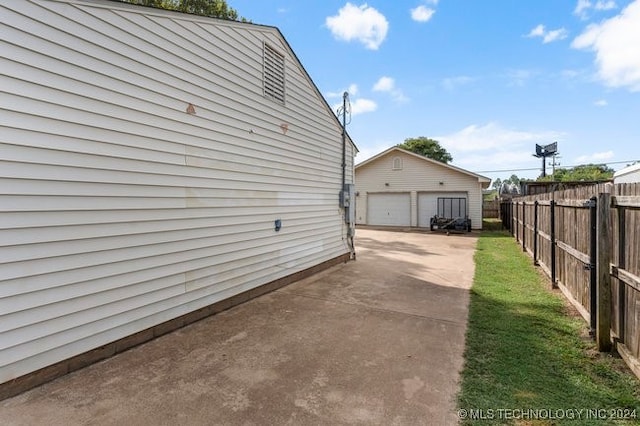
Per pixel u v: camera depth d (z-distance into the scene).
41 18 2.61
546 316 4.20
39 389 2.55
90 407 2.33
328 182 7.66
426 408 2.31
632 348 2.81
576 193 4.28
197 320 4.10
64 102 2.77
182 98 3.89
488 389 2.54
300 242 6.47
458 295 5.24
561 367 2.87
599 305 3.18
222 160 4.51
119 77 3.20
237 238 4.80
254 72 5.13
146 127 3.47
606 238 3.15
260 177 5.29
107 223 3.12
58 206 2.74
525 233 9.56
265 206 5.42
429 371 2.84
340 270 7.30
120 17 3.21
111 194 3.15
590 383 2.61
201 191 4.18
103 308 3.08
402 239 13.08
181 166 3.89
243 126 4.89
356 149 9.19
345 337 3.60
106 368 2.90
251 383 2.66
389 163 18.67
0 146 2.39
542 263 6.88
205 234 4.24
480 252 9.66
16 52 2.46
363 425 2.14
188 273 4.00
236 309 4.59
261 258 5.32
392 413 2.26
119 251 3.23
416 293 5.39
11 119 2.45
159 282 3.64
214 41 4.36
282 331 3.77
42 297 2.64
